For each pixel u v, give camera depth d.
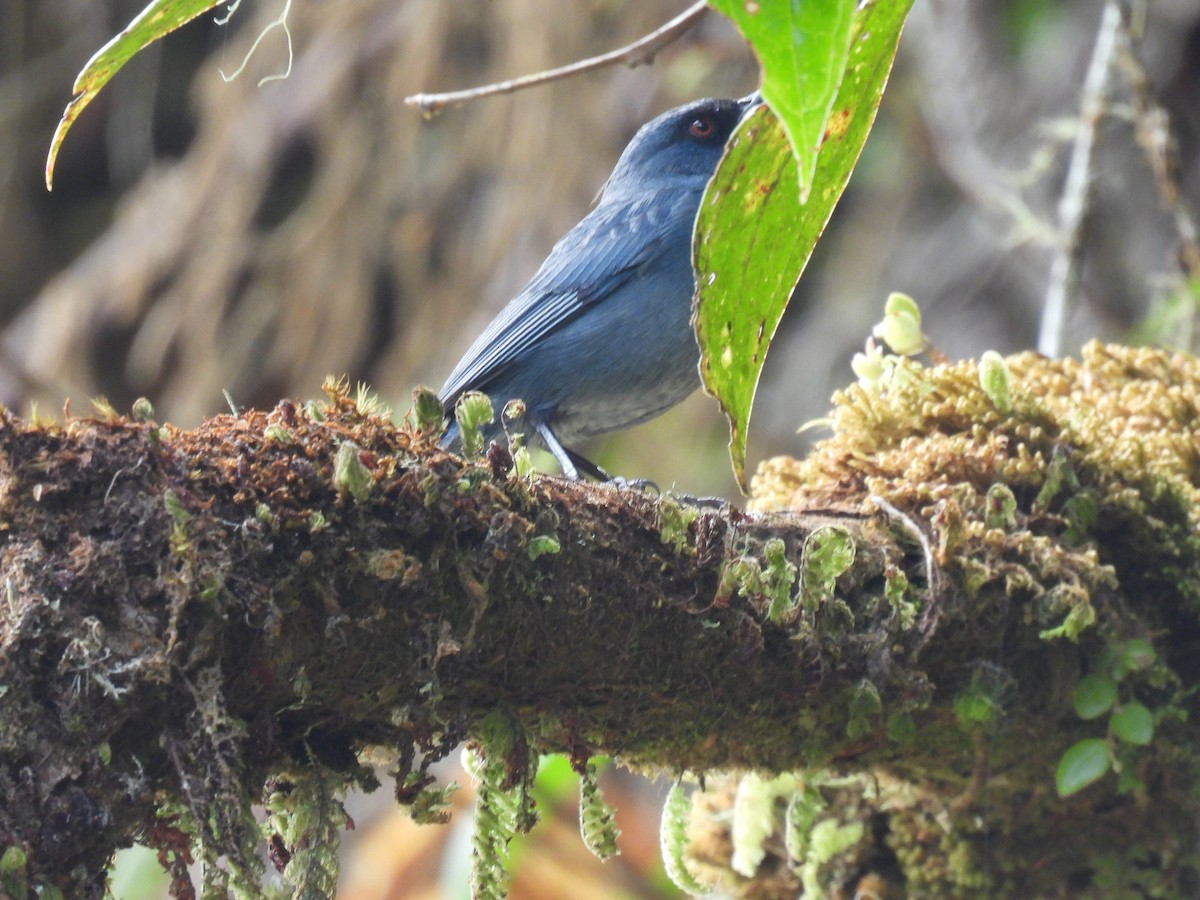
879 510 6.43
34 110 20.91
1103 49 10.85
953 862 7.30
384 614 4.84
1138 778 6.82
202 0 4.69
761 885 7.93
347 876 13.63
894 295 7.70
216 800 4.40
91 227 21.11
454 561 4.93
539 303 9.48
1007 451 6.91
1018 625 6.35
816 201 4.85
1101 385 8.45
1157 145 10.65
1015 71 16.62
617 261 9.45
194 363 16.23
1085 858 7.28
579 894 11.13
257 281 16.30
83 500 4.38
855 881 7.58
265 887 4.70
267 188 17.20
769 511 6.52
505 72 15.05
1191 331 10.61
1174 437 7.64
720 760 6.38
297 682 4.72
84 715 4.23
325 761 5.10
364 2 15.52
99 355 18.38
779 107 3.51
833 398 7.38
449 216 15.95
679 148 10.57
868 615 6.13
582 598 5.29
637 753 6.14
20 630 4.18
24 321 18.72
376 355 17.73
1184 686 6.87
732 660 5.73
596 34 15.43
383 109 15.52
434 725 5.19
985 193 16.19
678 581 5.57
